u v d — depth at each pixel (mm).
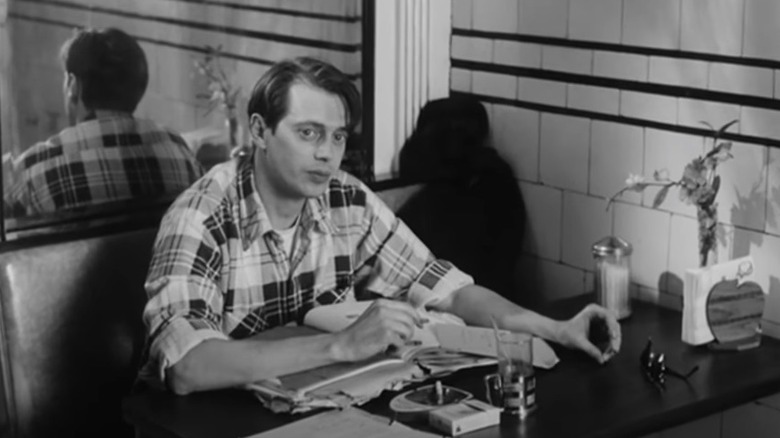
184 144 3707
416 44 4035
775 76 3281
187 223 3061
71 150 3521
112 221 3512
